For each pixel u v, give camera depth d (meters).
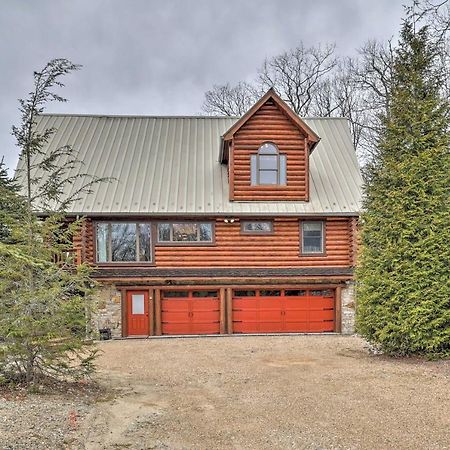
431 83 11.70
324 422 6.46
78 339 8.20
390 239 11.41
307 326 16.67
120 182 16.52
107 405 7.44
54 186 8.90
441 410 6.89
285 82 33.34
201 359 11.77
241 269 16.30
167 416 6.87
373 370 9.81
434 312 10.77
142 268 16.06
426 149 11.31
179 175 17.14
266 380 9.20
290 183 16.44
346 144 19.31
